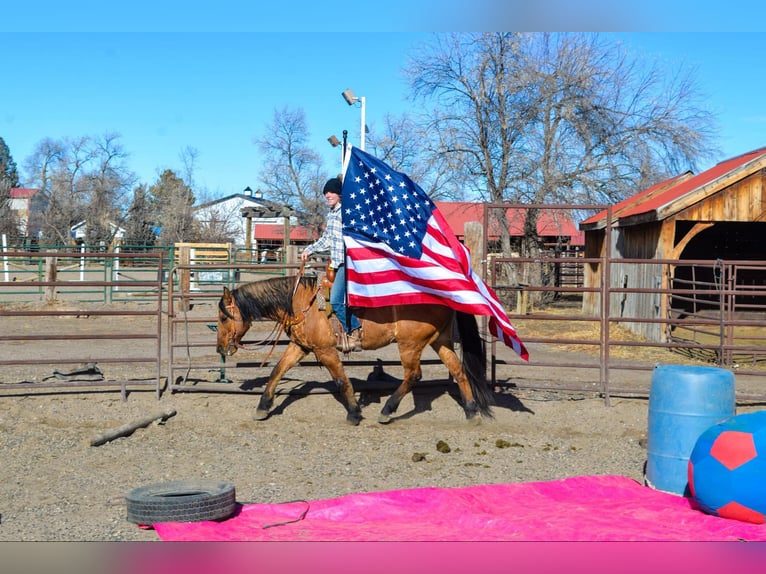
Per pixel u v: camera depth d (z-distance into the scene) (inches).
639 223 644.7
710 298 705.0
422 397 371.6
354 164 319.9
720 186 580.4
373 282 313.1
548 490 248.4
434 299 316.8
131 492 220.1
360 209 318.0
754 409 367.6
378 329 322.7
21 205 2701.8
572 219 1060.5
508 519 212.5
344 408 358.9
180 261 749.9
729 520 209.0
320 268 396.2
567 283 1167.0
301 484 261.9
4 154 2878.9
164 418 340.2
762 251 811.4
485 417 350.6
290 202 2196.1
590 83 1040.2
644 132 1067.9
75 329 619.8
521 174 1056.2
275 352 490.9
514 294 964.0
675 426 248.1
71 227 2053.4
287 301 331.3
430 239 324.8
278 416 350.3
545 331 703.7
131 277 1137.4
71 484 259.3
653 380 258.7
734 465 209.2
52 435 317.7
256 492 252.1
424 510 229.5
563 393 387.2
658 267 609.0
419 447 312.0
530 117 1044.5
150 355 494.0
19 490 251.6
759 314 794.2
